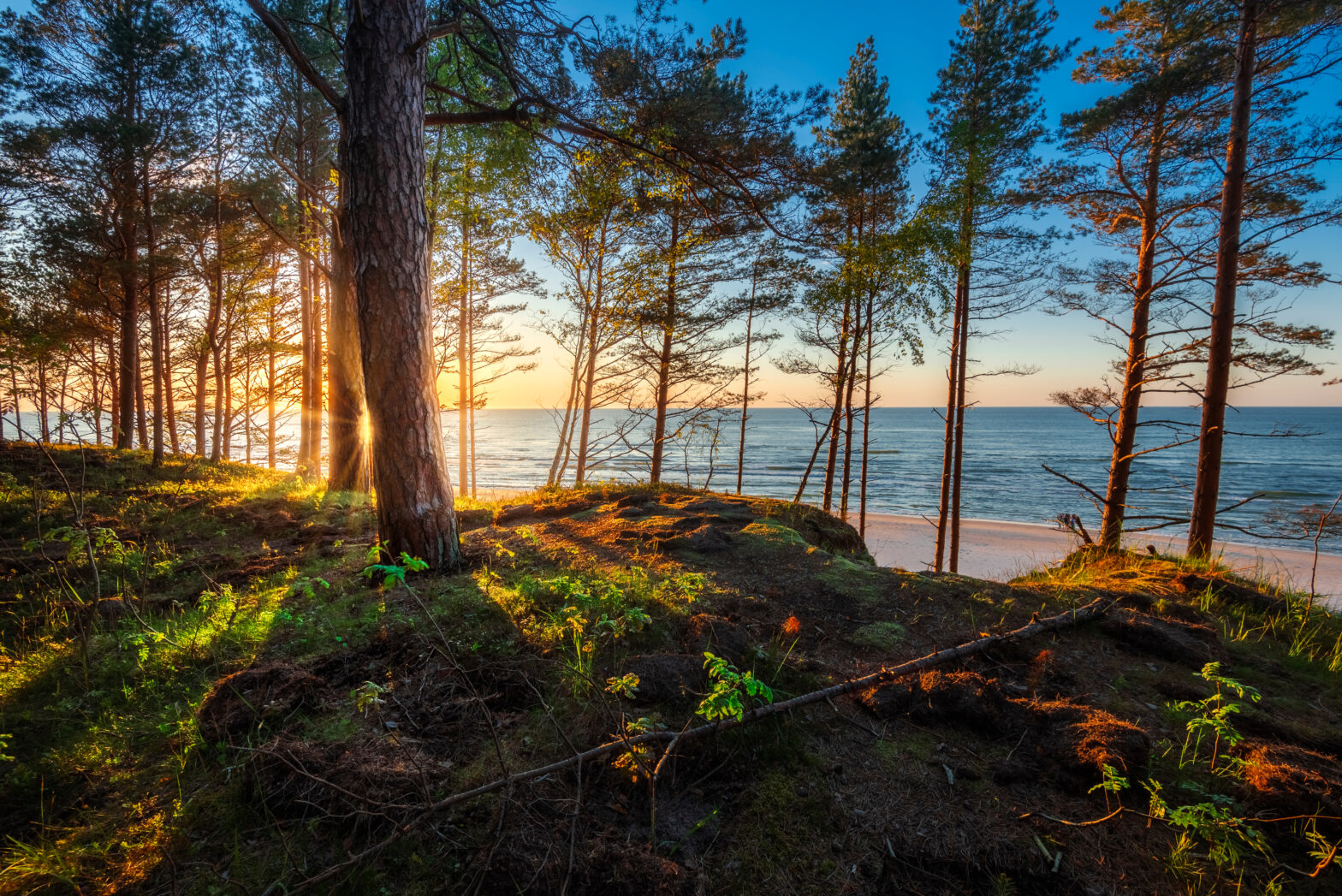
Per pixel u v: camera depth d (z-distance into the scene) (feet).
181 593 15.03
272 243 45.55
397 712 8.71
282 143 40.55
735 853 6.62
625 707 8.52
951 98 39.96
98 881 6.05
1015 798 7.51
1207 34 29.50
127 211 40.24
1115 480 35.55
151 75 37.96
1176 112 32.83
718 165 20.31
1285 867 6.43
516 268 56.49
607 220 32.42
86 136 35.86
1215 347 26.30
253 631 11.55
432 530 14.52
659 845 6.64
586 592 11.09
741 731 8.29
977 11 40.04
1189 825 6.46
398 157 13.53
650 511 21.53
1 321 38.24
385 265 13.58
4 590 15.53
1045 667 10.25
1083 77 37.81
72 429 14.85
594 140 20.58
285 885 5.92
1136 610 12.66
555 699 8.81
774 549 16.57
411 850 6.30
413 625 11.21
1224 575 15.49
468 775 7.30
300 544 19.92
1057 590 13.82
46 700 9.81
